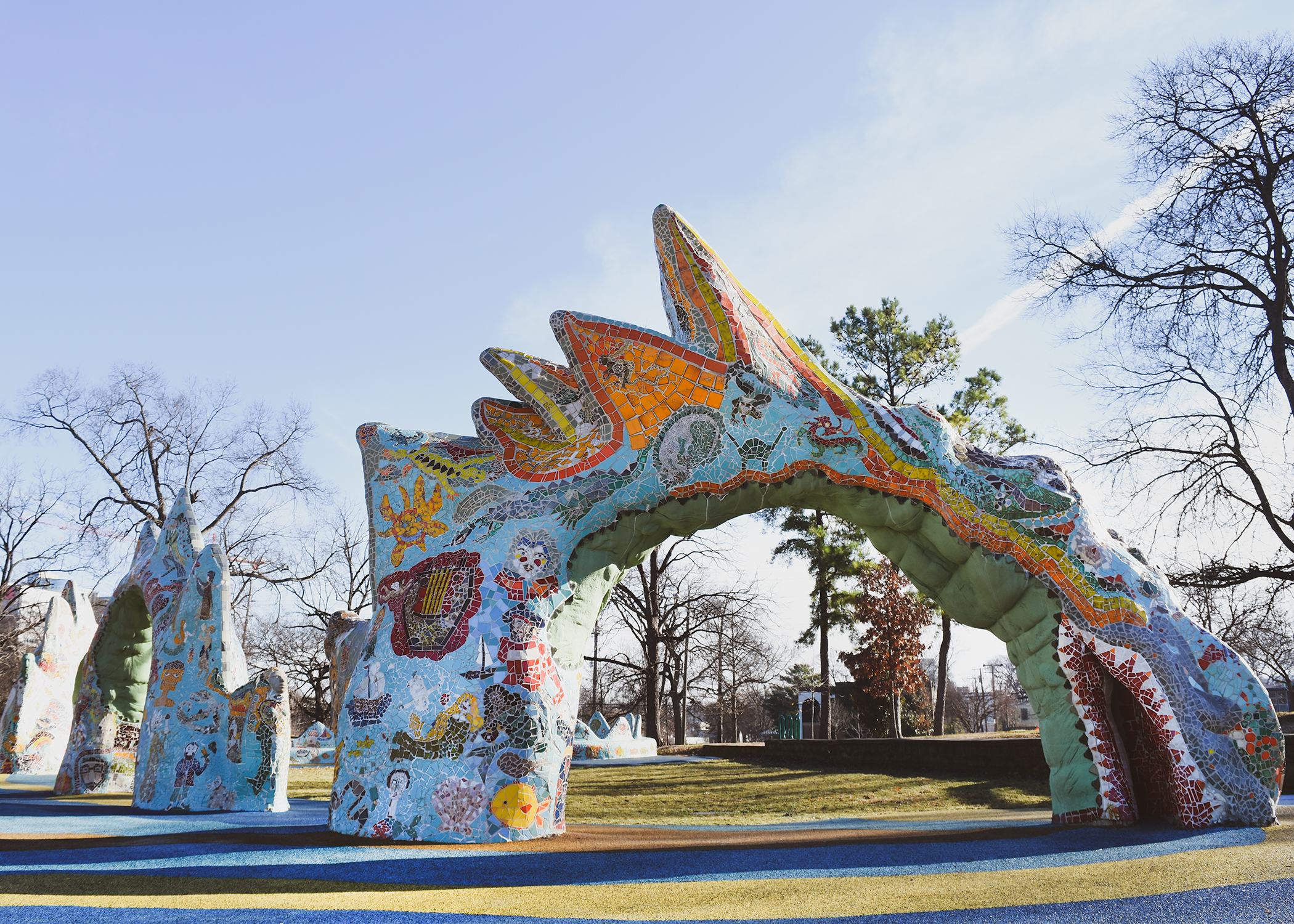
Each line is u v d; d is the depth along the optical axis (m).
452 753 6.44
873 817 10.17
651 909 3.96
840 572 26.19
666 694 43.84
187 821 8.34
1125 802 6.66
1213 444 19.50
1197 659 6.80
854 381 25.89
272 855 5.56
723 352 7.44
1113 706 7.12
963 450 7.57
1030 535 7.15
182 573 10.91
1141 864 4.94
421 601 6.95
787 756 20.44
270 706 9.98
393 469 7.70
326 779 16.16
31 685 19.56
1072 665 6.96
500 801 6.35
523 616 6.82
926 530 7.40
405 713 6.60
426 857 5.48
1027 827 7.09
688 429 7.34
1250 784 6.39
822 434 7.29
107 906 4.00
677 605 36.16
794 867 5.11
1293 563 18.66
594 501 7.26
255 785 9.77
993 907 3.92
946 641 26.34
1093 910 3.82
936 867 5.03
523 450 7.59
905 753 16.31
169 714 9.92
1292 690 38.53
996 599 7.25
